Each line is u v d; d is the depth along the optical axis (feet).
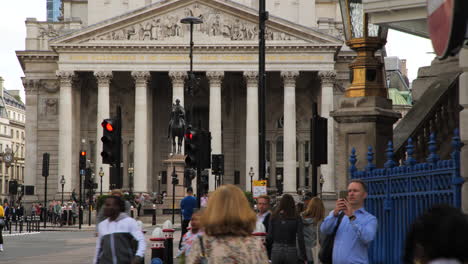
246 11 510.58
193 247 45.24
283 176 547.49
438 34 44.04
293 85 511.40
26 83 547.49
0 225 208.03
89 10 563.07
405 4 68.13
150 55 513.45
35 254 198.29
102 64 512.22
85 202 468.75
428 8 47.26
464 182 57.93
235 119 557.33
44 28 549.54
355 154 80.07
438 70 98.73
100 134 509.76
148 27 513.04
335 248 58.75
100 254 78.69
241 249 44.16
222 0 509.76
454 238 30.07
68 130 513.45
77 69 511.81
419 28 73.15
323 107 508.53
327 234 59.57
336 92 547.49
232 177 555.28
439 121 79.41
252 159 513.45
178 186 366.43
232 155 555.69
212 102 513.04
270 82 554.05
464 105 59.88
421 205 63.26
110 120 121.90
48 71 549.13
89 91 555.28
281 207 86.99
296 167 546.26
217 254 44.11
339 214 59.26
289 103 511.40
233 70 513.45
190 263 44.91
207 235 45.06
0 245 207.31
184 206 166.40
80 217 367.86
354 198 58.65
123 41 512.22
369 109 80.07
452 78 85.15
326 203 122.52
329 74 508.53
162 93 565.53
